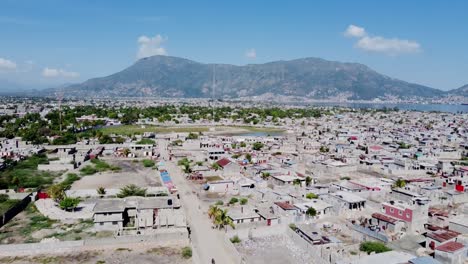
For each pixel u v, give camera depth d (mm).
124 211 112688
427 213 111562
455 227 103875
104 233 104812
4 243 96812
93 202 132250
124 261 89188
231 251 93062
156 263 88188
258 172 176000
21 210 124250
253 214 115188
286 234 106438
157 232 101938
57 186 137000
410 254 87375
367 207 128250
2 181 150750
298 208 118500
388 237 101625
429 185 154125
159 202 117812
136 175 181375
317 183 162500
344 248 95375
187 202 135000
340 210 121750
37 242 97812
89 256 91625
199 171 178500
